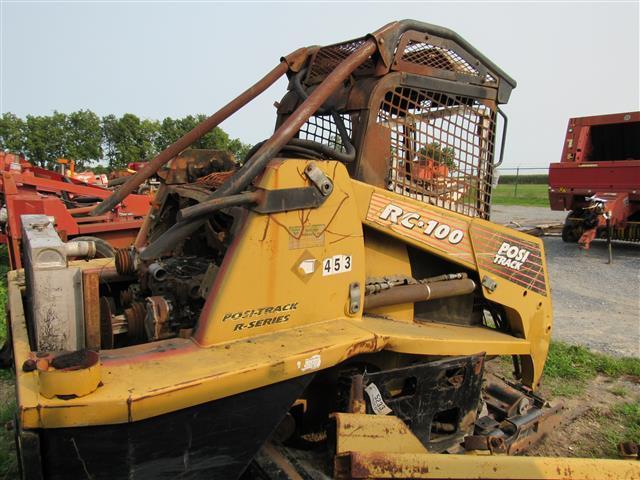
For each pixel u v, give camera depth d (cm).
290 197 231
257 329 232
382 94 283
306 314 246
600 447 352
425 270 326
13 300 307
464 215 314
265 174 227
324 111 310
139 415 181
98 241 615
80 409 173
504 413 337
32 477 174
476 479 221
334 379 280
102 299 256
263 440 218
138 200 785
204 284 241
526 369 351
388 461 220
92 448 184
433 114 311
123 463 190
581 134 1138
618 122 1072
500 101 342
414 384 281
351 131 290
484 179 341
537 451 345
